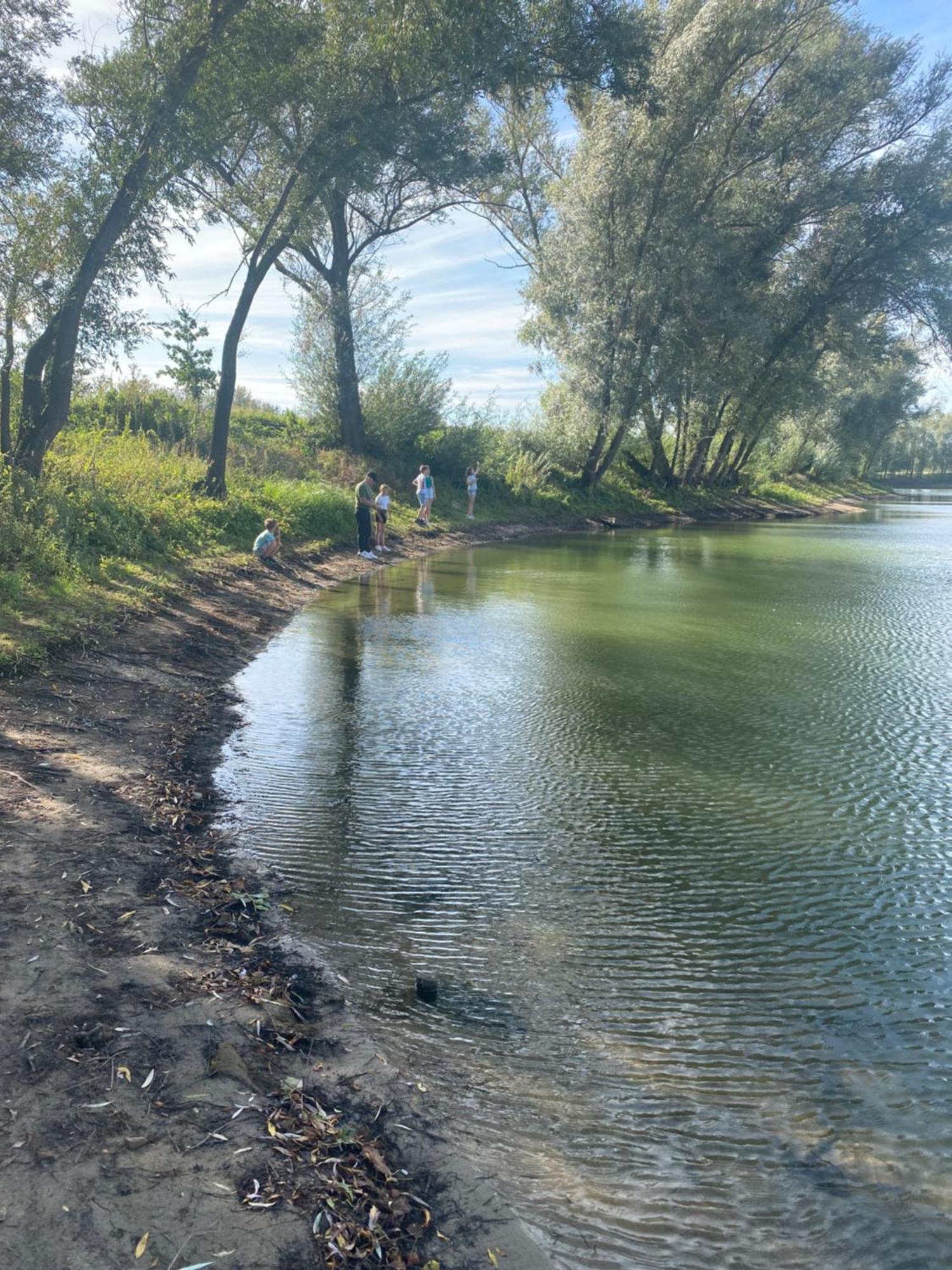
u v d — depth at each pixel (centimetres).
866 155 3566
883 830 644
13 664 802
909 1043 402
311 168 1809
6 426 1286
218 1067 340
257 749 762
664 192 3234
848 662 1181
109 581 1156
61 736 697
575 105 2228
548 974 448
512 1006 419
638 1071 376
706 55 3047
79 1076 322
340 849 580
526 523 3164
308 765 734
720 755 798
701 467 4597
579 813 660
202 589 1324
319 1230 272
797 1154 332
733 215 3453
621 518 3641
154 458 1836
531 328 3484
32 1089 311
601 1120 345
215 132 1570
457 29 1717
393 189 2641
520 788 704
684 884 554
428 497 2642
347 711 889
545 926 496
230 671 1017
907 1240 296
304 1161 301
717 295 3269
